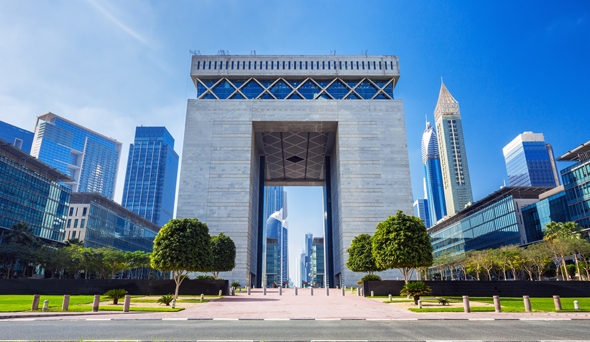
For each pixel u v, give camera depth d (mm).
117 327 15828
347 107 73812
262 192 89938
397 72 77188
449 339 13078
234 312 22750
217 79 77312
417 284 26656
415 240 33906
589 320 18734
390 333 14531
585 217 75688
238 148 71250
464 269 95250
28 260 69000
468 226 119062
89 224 105125
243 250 65438
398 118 73500
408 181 69812
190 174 69625
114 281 35500
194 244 32656
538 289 34469
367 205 68375
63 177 108062
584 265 58562
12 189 84375
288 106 73625
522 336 13781
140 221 144875
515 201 95938
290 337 13461
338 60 77750
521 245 91438
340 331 15055
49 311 21312
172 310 23172
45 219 95500
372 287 36594
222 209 67688
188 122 72750
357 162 70938
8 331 14422
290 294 44188
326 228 87562
